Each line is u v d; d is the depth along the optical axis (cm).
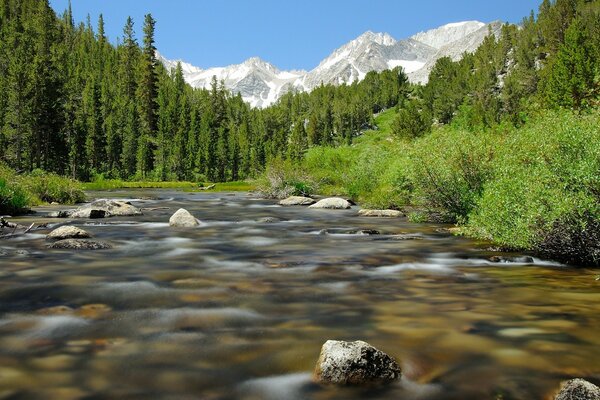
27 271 806
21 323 523
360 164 3116
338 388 364
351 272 837
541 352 438
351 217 1983
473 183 1567
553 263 938
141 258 961
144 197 3903
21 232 1329
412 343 464
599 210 859
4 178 2116
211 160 12850
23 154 8538
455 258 983
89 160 10425
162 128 13212
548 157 1006
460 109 14188
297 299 640
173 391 356
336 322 535
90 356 425
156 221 1739
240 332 498
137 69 15812
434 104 17650
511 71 16450
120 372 390
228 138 14950
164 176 11469
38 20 16412
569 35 8281
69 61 16438
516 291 694
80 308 586
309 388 364
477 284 744
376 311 581
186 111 15362
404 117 12238
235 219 1900
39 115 8306
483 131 1738
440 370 398
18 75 8344
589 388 328
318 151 4094
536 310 586
